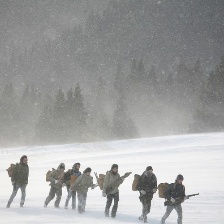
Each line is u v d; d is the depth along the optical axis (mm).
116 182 34281
